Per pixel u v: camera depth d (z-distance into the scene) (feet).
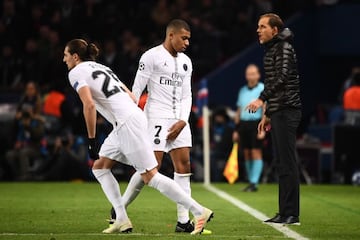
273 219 119.24
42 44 238.89
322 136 228.63
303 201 156.97
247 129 177.47
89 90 101.65
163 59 108.68
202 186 192.03
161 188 102.22
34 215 127.65
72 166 206.90
